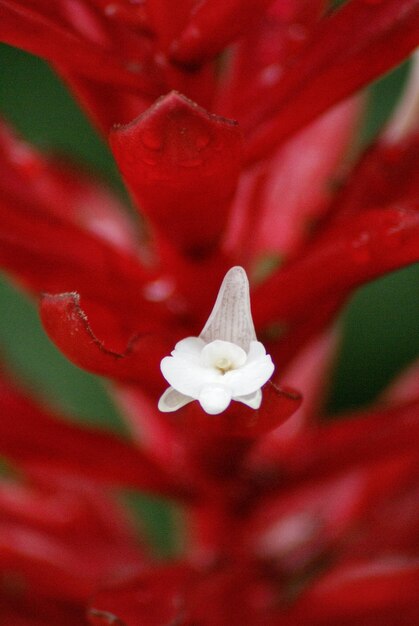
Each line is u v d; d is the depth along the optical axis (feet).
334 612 1.19
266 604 1.23
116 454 1.14
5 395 1.12
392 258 1.02
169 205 1.01
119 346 1.07
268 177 1.14
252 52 1.10
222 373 0.95
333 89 1.02
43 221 1.08
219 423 0.98
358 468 1.16
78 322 0.96
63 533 1.23
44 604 1.23
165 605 1.09
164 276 1.09
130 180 0.99
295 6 1.10
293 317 1.06
